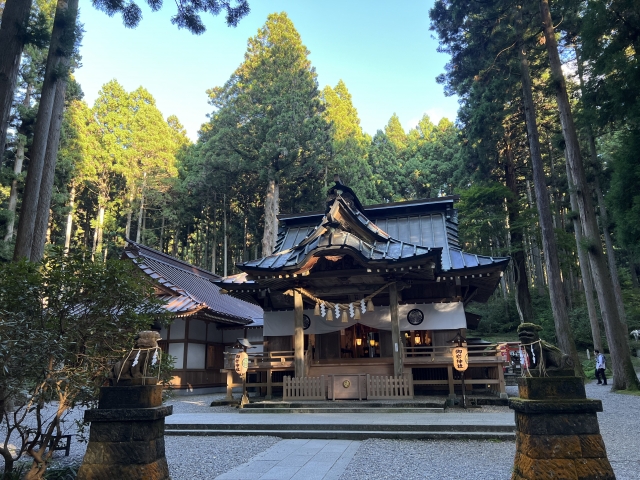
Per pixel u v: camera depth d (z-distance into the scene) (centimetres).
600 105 1420
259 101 3519
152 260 2280
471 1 1912
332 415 1123
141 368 523
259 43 4244
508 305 3581
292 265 1389
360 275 1398
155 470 479
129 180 3756
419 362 1362
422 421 962
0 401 545
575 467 439
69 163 2489
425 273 1391
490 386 1549
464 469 636
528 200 3341
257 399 1506
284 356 1497
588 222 1683
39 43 875
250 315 2500
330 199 1564
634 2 1244
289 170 3241
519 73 1900
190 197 4100
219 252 4653
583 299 3409
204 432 977
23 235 1129
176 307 1917
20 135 2044
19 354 501
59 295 562
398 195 5238
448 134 5194
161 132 4019
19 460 705
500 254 2805
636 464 640
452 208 1895
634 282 3045
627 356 1634
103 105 3850
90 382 562
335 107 4969
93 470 468
